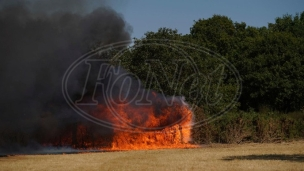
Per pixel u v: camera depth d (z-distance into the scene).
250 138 34.47
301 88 44.75
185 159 23.12
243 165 20.17
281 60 46.25
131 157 24.48
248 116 35.34
